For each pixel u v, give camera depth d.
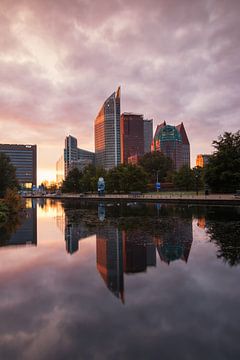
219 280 8.45
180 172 83.75
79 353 4.99
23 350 5.10
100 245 13.75
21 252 12.41
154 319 6.15
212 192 56.47
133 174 75.06
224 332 5.59
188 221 22.08
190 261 10.53
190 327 5.79
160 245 13.47
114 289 7.86
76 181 112.44
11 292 7.77
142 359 4.79
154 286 8.09
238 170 52.47
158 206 40.28
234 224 19.67
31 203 64.38
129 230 18.31
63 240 15.23
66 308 6.76
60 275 9.16
